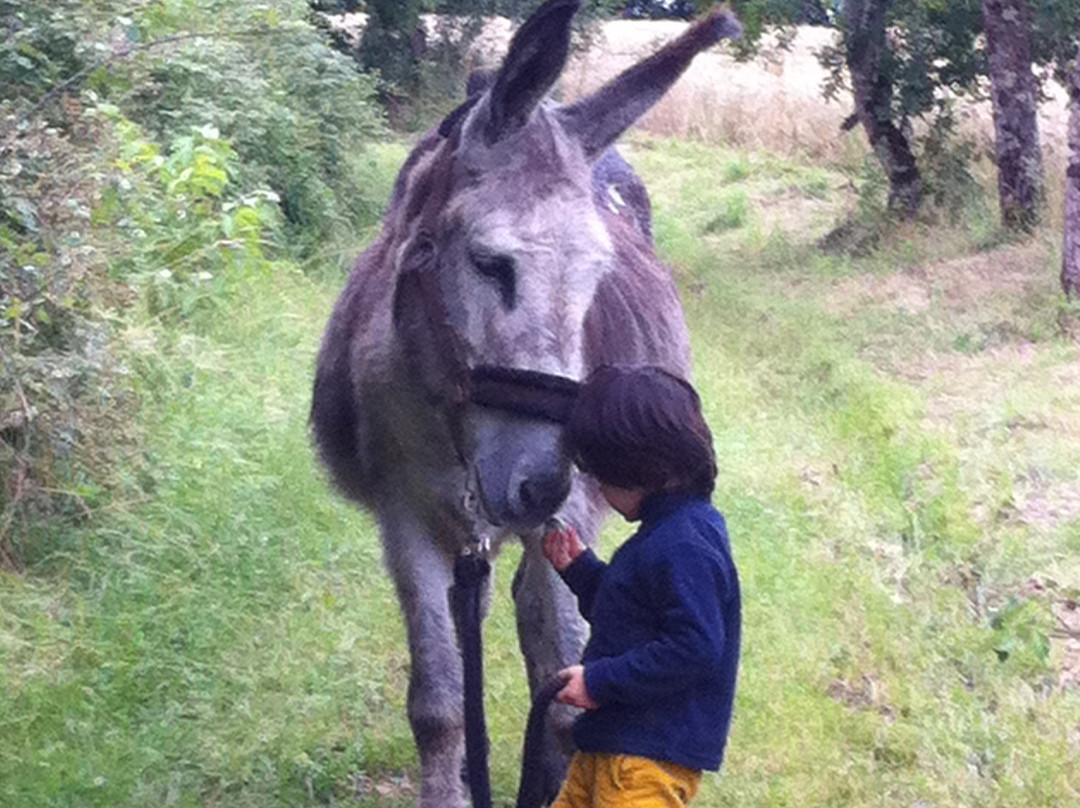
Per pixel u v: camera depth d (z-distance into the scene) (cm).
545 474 199
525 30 201
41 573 338
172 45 571
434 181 217
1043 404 522
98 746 273
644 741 192
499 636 332
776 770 279
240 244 507
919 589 369
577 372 203
